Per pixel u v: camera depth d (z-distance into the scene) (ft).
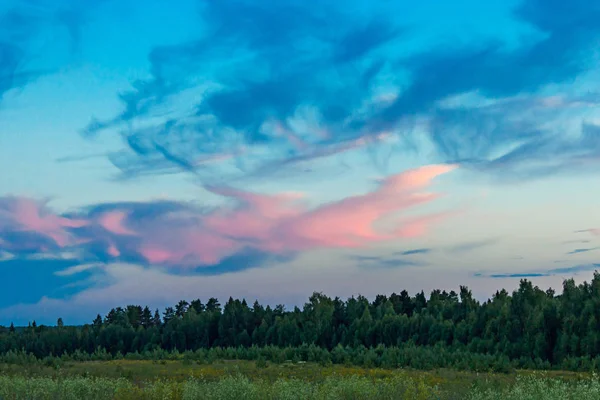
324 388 84.43
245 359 264.52
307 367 205.77
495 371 194.39
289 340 354.13
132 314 515.91
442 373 174.70
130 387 87.40
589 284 274.98
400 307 430.20
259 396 79.61
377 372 175.63
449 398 82.33
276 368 194.18
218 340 398.42
